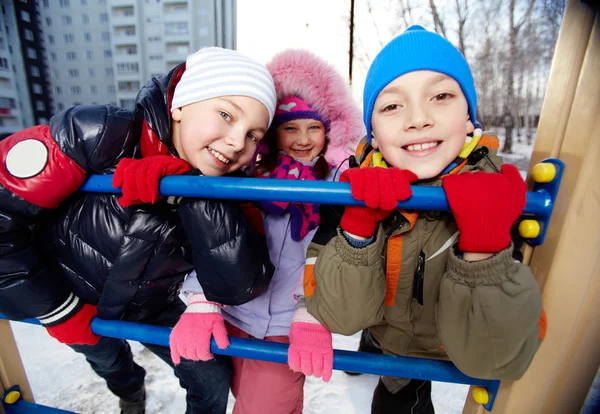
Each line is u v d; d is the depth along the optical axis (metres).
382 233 0.66
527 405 0.68
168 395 1.38
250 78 0.80
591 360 0.66
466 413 0.83
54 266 0.84
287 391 0.93
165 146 0.81
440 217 0.69
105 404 1.34
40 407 1.11
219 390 1.00
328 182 0.58
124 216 0.80
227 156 0.79
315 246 0.76
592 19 0.52
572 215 0.57
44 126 0.73
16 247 0.73
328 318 0.67
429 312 0.75
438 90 0.63
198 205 0.68
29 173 0.66
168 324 1.07
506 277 0.53
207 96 0.78
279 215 0.99
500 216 0.52
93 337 0.85
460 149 0.65
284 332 0.94
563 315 0.63
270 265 0.80
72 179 0.69
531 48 5.16
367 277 0.63
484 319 0.54
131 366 1.21
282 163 1.04
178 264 0.86
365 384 1.44
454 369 0.69
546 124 0.60
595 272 0.60
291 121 1.00
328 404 1.34
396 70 0.64
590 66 0.53
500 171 0.59
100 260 0.81
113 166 0.74
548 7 4.88
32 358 1.58
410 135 0.63
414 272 0.73
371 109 0.72
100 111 0.74
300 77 0.98
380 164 0.73
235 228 0.70
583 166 0.55
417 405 0.99
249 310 0.95
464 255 0.56
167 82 0.82
